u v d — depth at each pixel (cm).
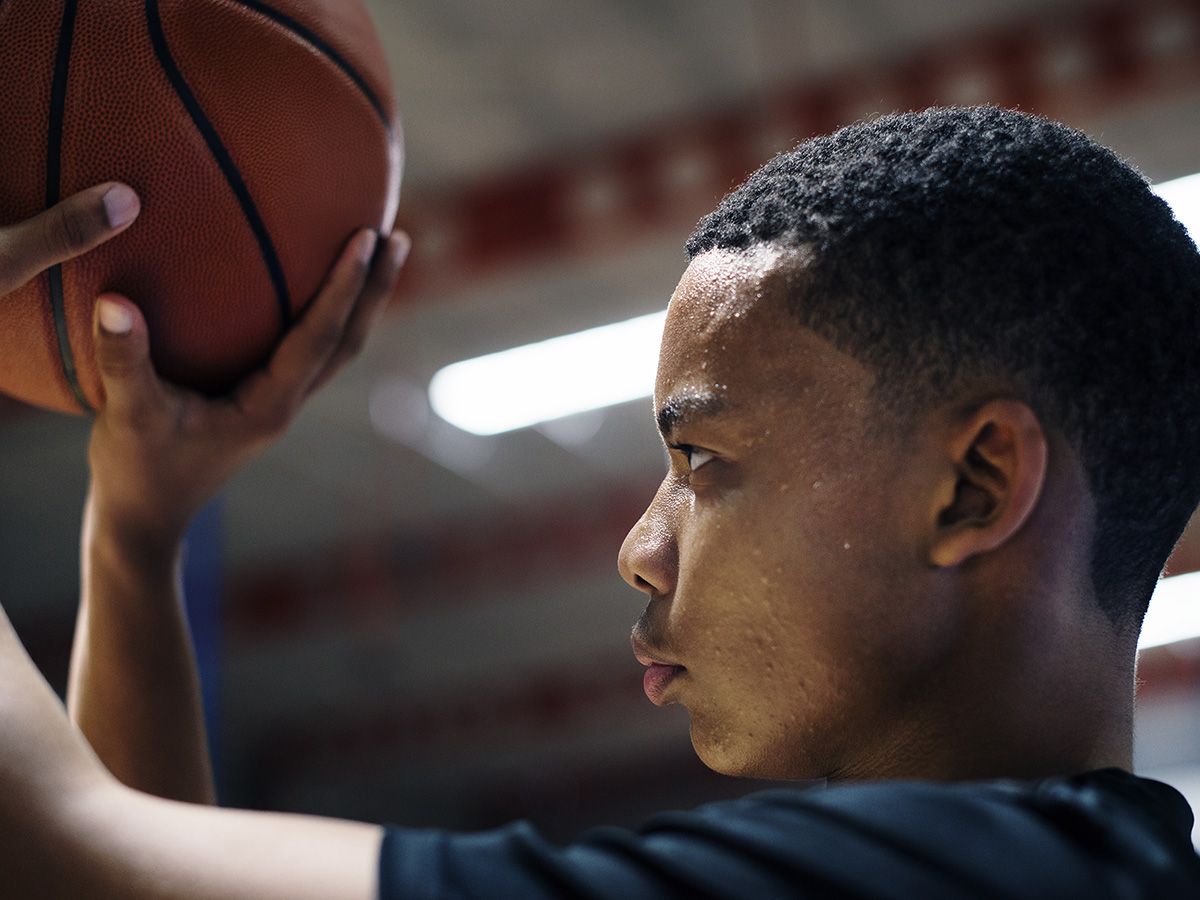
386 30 527
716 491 75
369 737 1228
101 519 115
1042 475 69
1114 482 73
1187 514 77
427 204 624
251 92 111
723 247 79
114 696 113
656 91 571
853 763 75
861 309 72
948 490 71
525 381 762
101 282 107
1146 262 75
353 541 956
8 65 106
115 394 108
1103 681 73
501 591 943
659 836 61
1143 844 60
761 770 77
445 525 941
